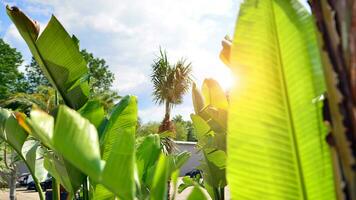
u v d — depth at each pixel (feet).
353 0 3.96
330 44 4.06
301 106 5.05
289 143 5.03
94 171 4.31
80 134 4.27
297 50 5.10
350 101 3.88
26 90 170.81
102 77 171.53
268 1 5.15
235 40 5.20
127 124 10.20
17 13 9.73
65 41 10.23
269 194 5.01
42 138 4.58
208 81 11.73
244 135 5.08
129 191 4.47
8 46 157.07
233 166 5.07
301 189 4.99
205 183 13.10
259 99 5.08
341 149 3.90
